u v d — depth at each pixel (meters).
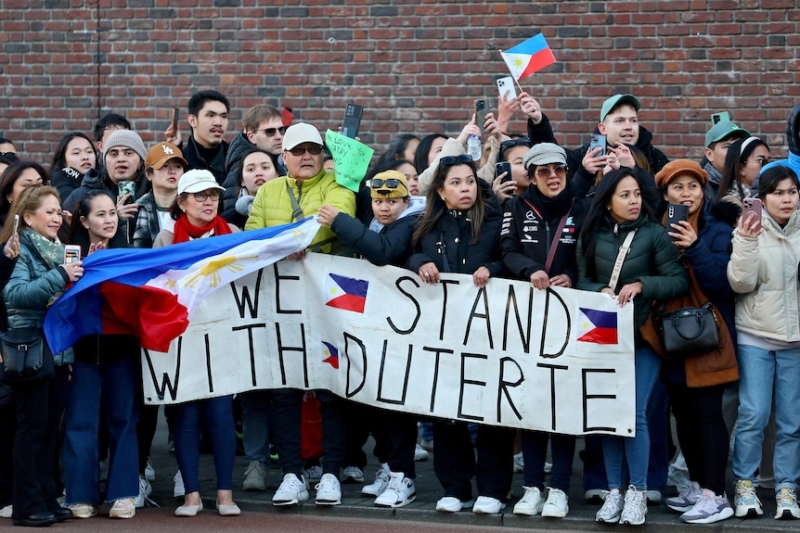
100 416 9.71
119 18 14.41
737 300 8.66
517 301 8.74
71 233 9.10
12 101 14.68
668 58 13.30
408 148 11.38
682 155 13.34
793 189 8.59
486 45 13.62
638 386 8.52
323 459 9.15
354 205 9.41
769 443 9.45
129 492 8.84
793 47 13.07
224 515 8.88
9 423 9.02
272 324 9.20
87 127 14.52
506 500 9.07
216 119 11.40
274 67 14.09
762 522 8.31
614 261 8.48
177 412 8.99
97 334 8.78
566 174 8.84
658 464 9.03
